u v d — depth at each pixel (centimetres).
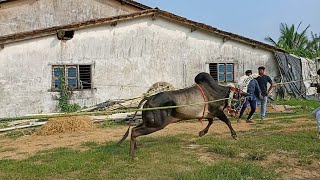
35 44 1622
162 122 812
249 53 2006
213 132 1131
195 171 666
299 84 2091
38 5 1970
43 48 1636
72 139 1116
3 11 1900
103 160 784
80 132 1252
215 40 1945
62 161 778
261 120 1373
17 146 1048
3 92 1571
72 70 1692
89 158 801
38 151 944
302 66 2109
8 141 1159
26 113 1605
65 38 1672
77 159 793
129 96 1781
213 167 683
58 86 1667
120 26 1770
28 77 1611
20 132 1305
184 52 1892
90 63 1712
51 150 942
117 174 678
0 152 966
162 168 709
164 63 1855
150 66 1828
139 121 1444
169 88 1825
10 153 948
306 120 1362
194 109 859
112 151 855
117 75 1764
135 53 1798
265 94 1359
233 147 863
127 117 1460
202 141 955
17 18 1927
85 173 693
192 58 1905
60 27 1625
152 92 1750
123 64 1775
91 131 1267
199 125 1315
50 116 715
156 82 1836
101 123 1423
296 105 1820
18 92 1595
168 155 812
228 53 1967
